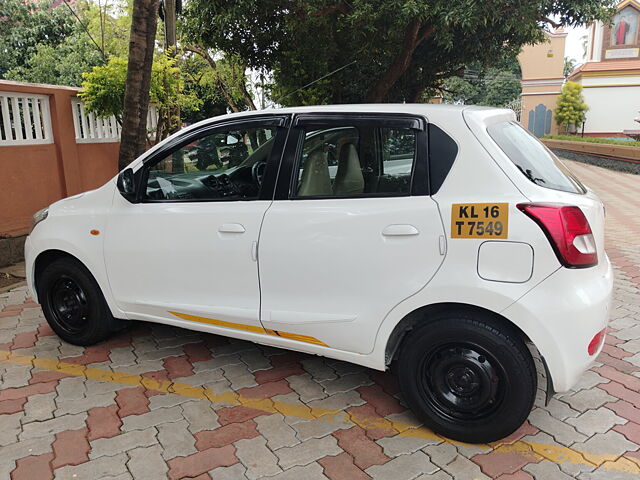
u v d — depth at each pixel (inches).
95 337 154.0
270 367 146.6
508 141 110.0
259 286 123.7
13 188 248.5
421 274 106.5
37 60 558.9
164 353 154.9
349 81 418.0
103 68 266.2
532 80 1220.5
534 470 103.0
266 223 121.3
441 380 110.7
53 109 266.8
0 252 240.8
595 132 1194.6
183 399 129.3
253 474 102.3
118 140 315.3
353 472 103.0
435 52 406.3
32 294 160.2
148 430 116.4
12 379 138.8
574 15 327.3
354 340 115.9
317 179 120.2
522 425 117.2
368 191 114.3
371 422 120.0
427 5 286.8
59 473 102.3
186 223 131.0
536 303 98.2
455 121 108.5
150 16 227.3
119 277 142.6
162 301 137.6
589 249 102.0
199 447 110.6
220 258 126.9
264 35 358.0
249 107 517.3
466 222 102.5
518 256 99.1
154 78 293.3
